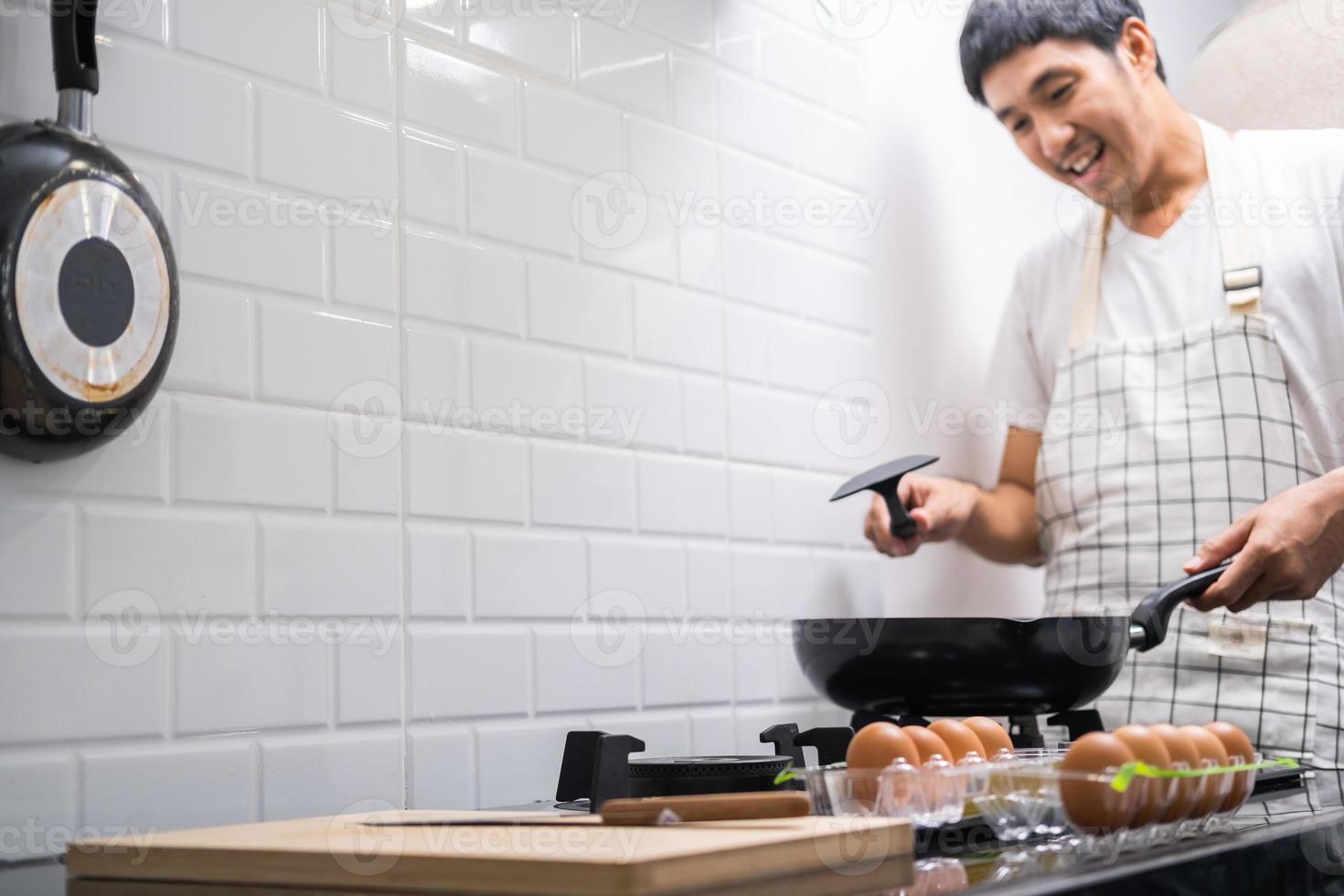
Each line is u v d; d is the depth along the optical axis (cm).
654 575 144
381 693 114
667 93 153
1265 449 160
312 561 110
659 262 149
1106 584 169
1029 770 78
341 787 110
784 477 164
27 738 90
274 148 111
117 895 75
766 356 163
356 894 69
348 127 117
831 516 171
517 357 131
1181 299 171
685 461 150
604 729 136
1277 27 203
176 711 99
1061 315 185
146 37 102
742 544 157
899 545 170
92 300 91
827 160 177
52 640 92
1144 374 170
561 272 137
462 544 123
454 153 127
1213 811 83
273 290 109
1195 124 174
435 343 123
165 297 97
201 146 105
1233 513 160
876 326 183
